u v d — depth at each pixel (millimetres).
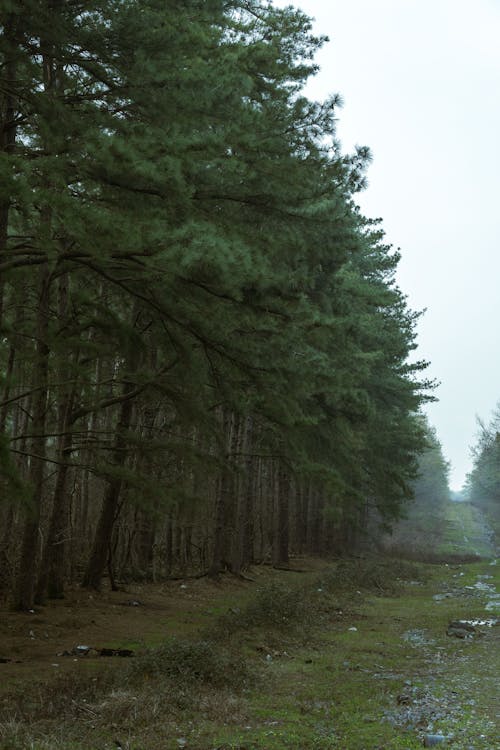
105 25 9336
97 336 14836
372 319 25562
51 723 6922
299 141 12766
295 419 13617
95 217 7977
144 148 8953
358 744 6684
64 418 15812
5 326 11469
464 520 99938
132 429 19609
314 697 8797
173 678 8734
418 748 6547
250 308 9820
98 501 26078
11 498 8047
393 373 32781
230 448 24453
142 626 13672
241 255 8688
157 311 10633
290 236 11242
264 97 13211
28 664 9734
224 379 11797
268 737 6840
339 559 37469
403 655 12492
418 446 36000
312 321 10461
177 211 9445
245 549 26281
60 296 16031
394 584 27203
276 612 14906
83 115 9625
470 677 10398
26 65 9062
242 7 14352
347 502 28672
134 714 7305
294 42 14711
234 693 8734
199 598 18781
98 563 17984
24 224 11328
